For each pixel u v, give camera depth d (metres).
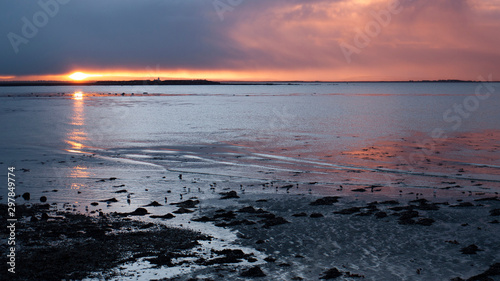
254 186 44.41
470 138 78.31
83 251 26.08
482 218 32.12
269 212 35.06
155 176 49.34
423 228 30.23
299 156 61.84
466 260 24.59
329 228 30.69
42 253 25.62
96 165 55.72
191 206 37.12
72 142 76.81
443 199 38.31
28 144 74.25
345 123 111.12
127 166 55.16
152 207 36.88
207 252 26.33
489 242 27.19
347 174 49.97
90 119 123.12
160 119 124.25
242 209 35.59
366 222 31.84
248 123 112.38
